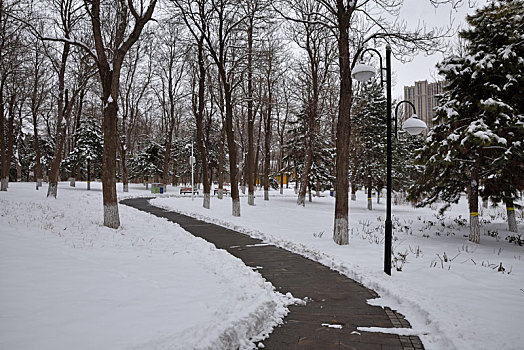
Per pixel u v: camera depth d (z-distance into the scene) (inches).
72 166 1563.7
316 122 1203.2
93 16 514.3
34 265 274.4
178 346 156.2
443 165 543.2
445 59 557.0
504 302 257.1
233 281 282.4
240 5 800.9
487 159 550.0
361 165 1224.2
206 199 984.9
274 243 511.2
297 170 1282.0
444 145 520.1
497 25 522.6
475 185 557.9
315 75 1047.0
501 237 612.4
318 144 1239.5
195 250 404.5
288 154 1290.6
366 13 533.3
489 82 518.0
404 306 256.5
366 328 215.0
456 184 615.5
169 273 294.8
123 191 1557.6
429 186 625.0
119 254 348.2
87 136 1521.9
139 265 312.8
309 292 290.5
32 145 2135.8
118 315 192.1
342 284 315.0
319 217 834.2
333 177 1309.1
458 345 182.1
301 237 561.6
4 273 247.8
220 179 1357.0
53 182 837.2
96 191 1425.9
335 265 377.4
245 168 1845.5
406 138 1512.1
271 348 185.5
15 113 1355.8
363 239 557.3
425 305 246.4
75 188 1480.1
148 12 526.3
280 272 354.0
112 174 504.4
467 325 208.5
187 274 295.7
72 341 155.7
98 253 340.8
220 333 175.5
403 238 586.6
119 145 1567.4
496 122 492.7
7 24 839.7
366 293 290.4
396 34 525.0
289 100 1455.5
